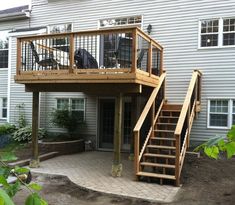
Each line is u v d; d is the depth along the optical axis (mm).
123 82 8359
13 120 15664
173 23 12117
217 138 1483
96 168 9906
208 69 11586
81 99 14008
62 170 9617
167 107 10953
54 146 12289
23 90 15461
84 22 13734
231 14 11234
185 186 7855
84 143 13484
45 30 14172
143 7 12609
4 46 16109
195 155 10367
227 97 11297
